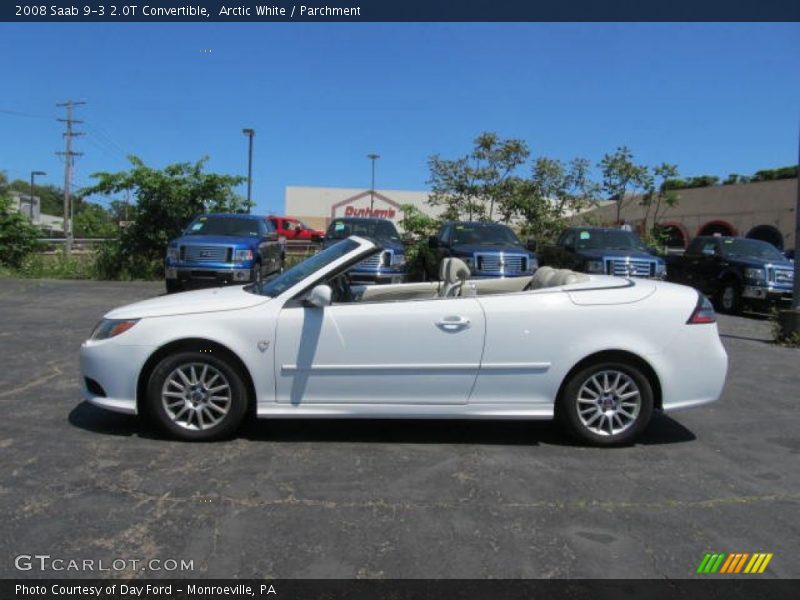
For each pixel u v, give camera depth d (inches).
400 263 525.3
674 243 1566.2
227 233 572.4
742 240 647.8
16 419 214.7
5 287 604.1
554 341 198.7
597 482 175.9
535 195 933.2
